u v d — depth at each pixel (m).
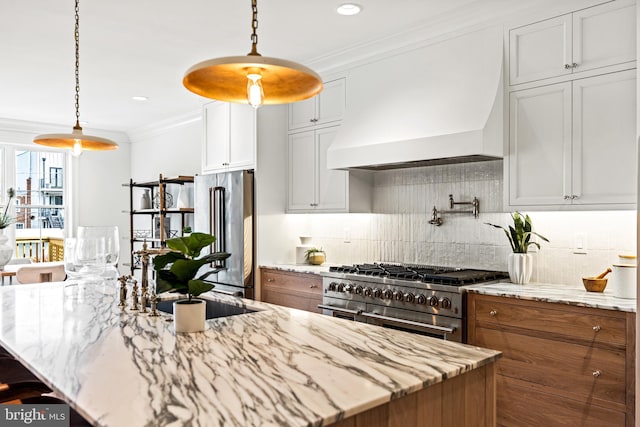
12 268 5.39
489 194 3.61
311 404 1.19
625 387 2.39
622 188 2.64
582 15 2.80
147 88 5.07
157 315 2.26
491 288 3.00
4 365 2.35
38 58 4.13
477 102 3.12
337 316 3.78
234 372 1.43
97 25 3.45
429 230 3.96
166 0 3.05
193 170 6.36
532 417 2.73
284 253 4.76
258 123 4.57
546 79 2.95
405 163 3.68
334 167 3.86
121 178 7.64
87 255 2.55
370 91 3.90
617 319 2.42
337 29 3.54
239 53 4.03
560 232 3.23
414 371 1.44
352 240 4.52
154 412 1.14
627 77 2.63
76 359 1.57
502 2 3.06
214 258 2.01
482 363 1.57
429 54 3.53
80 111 6.12
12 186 6.75
